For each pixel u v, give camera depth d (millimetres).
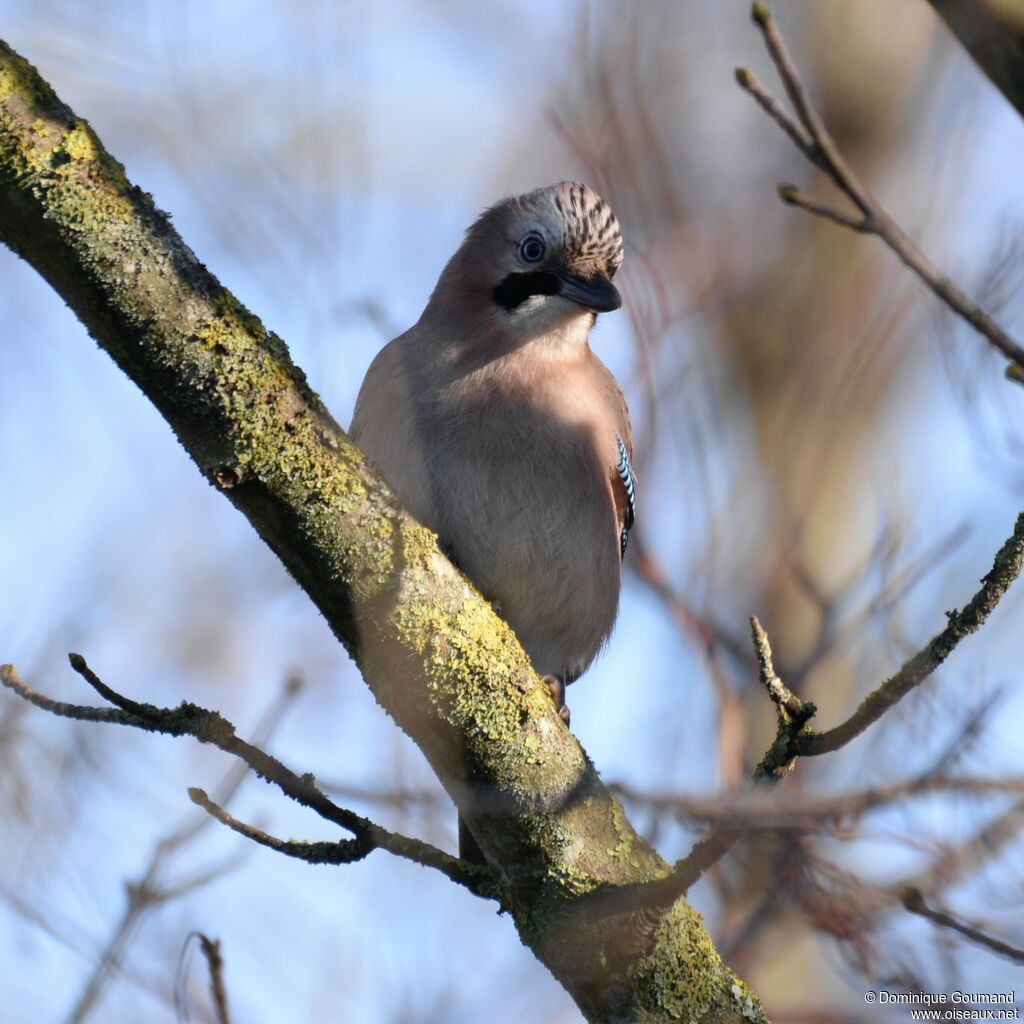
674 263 11898
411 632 6086
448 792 6359
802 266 16219
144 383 5906
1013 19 5246
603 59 11516
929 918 5840
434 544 6191
